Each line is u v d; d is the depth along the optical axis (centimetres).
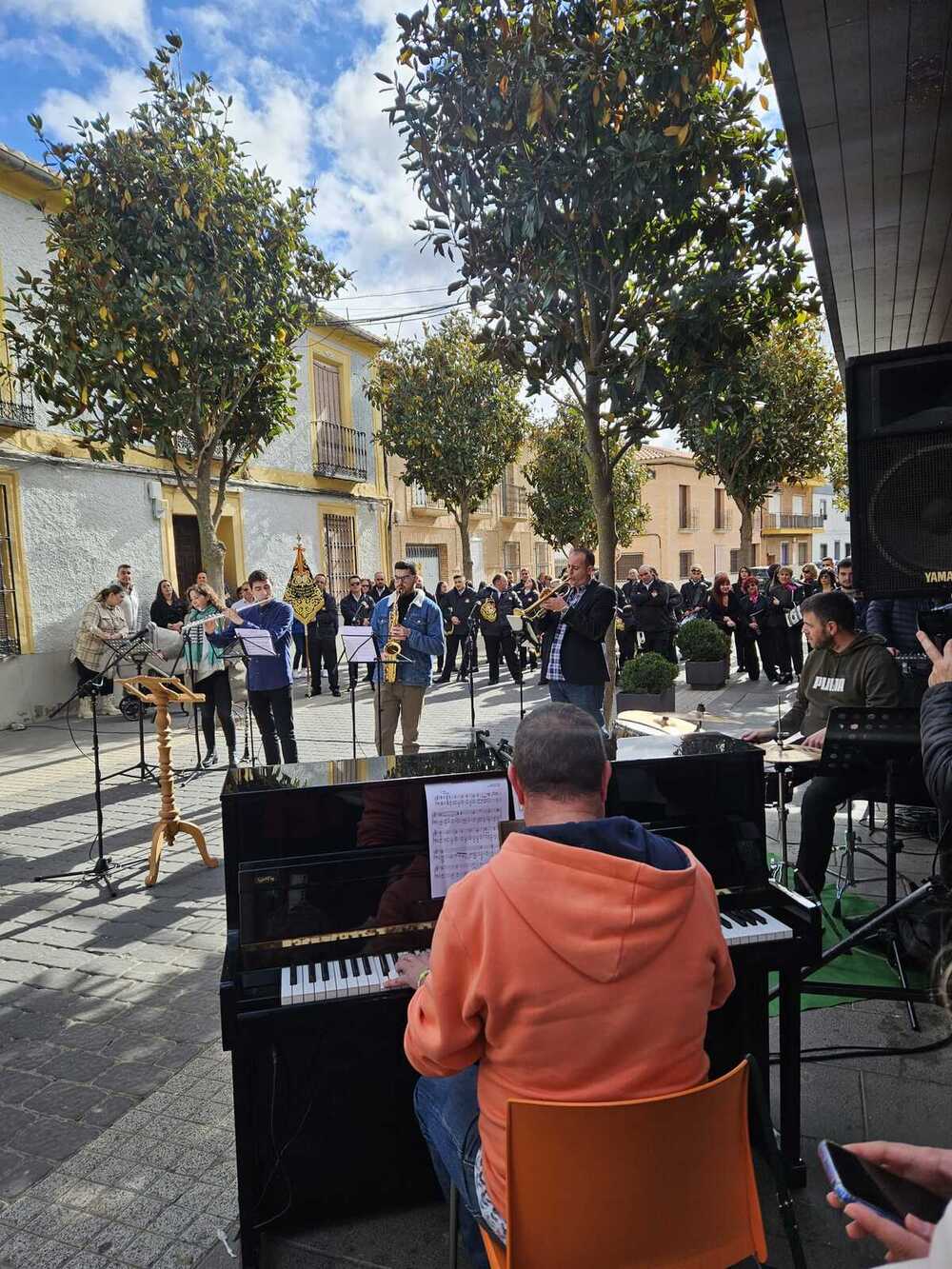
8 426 1016
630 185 510
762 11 276
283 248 970
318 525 1641
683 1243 148
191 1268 212
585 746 170
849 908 405
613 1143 141
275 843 222
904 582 278
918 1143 246
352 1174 229
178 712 1102
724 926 224
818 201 419
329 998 199
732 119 541
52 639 1080
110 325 854
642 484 2370
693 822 241
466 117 541
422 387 1678
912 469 275
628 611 1377
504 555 2564
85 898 463
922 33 288
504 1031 150
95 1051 313
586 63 497
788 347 1697
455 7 529
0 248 1024
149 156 869
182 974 374
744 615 1249
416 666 677
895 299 573
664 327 588
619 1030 147
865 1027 311
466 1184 168
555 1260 143
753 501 1838
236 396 987
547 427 2281
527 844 155
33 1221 229
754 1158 241
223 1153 254
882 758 326
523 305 580
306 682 1414
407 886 222
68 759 830
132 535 1197
